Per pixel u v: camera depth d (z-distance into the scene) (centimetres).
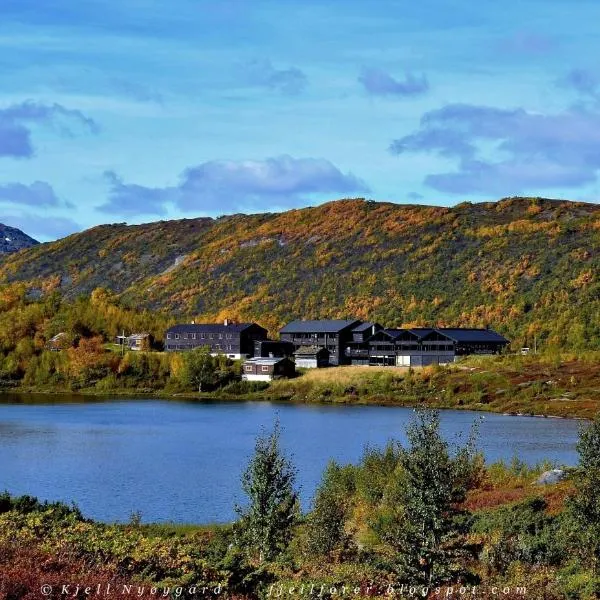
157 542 5072
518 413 19525
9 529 5116
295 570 5081
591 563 5000
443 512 4772
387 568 4791
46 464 12138
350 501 7688
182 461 12444
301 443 14412
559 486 7806
